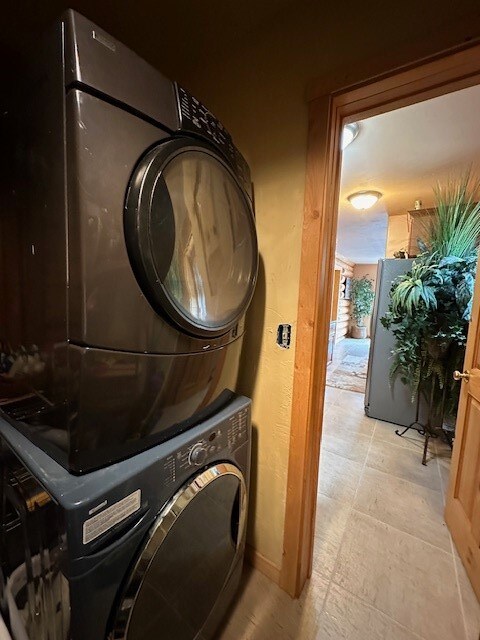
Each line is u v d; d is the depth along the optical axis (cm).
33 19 117
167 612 79
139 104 64
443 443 252
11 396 85
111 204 59
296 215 109
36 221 65
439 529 159
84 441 62
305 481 117
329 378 449
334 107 100
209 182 83
